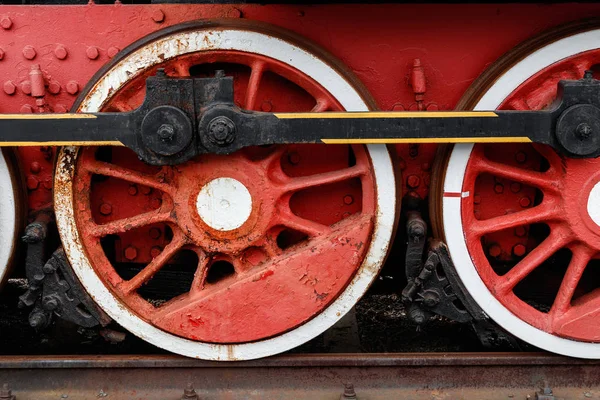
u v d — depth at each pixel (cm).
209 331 220
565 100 196
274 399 226
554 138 200
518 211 227
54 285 220
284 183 213
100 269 219
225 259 221
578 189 211
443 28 210
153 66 205
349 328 281
